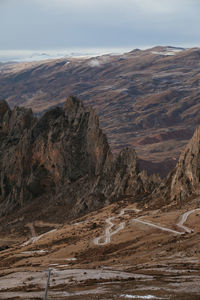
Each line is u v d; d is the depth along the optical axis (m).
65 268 84.69
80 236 137.62
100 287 55.19
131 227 125.19
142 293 47.53
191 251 79.00
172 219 122.44
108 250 104.19
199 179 148.38
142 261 79.69
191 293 44.94
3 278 80.25
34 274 79.38
